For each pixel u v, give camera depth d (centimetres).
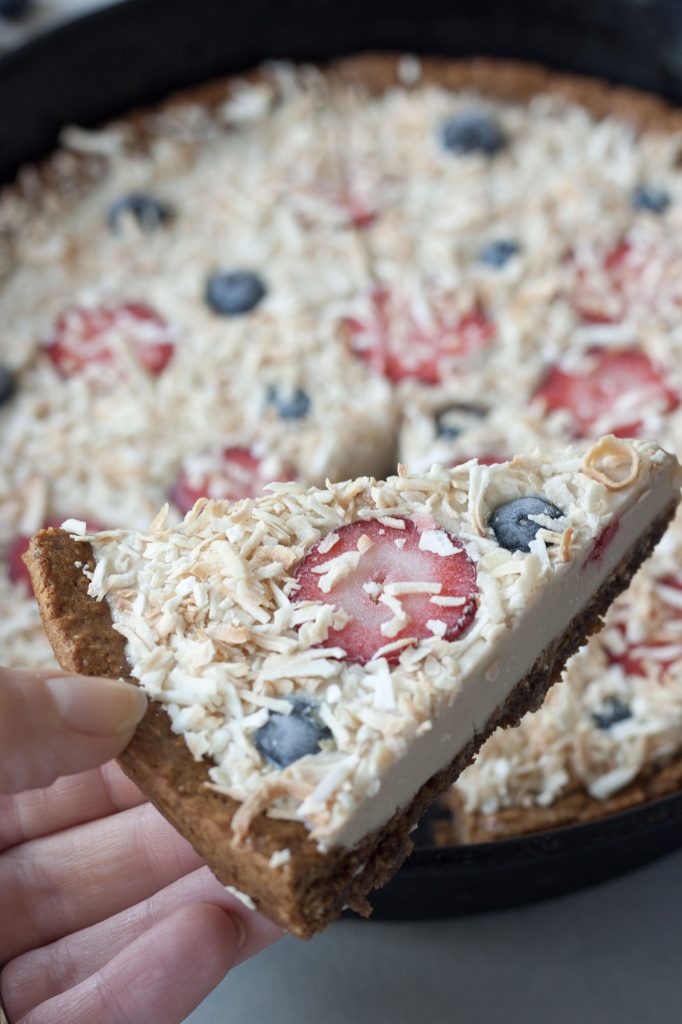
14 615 41
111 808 38
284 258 48
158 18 51
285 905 30
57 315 48
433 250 48
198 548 34
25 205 50
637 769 39
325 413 45
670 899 39
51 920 37
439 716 32
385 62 53
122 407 45
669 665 40
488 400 45
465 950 39
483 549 34
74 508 44
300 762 31
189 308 47
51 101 51
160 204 50
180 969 34
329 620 32
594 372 45
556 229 48
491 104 53
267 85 53
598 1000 38
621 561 36
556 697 39
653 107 52
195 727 32
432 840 39
